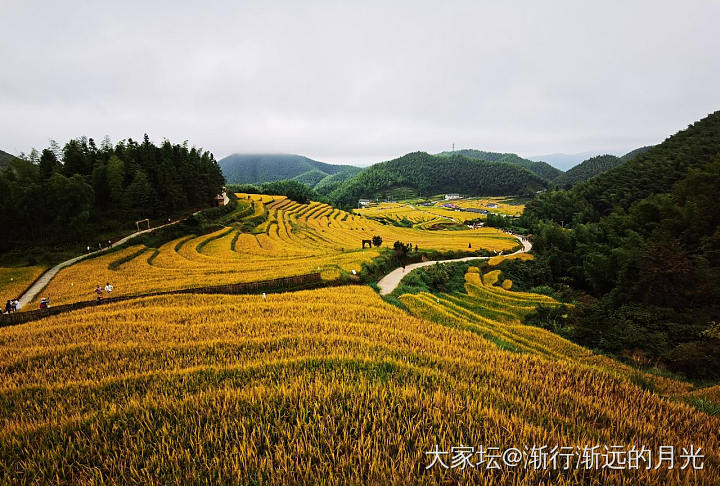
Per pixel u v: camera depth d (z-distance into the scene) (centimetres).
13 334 1967
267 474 716
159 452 801
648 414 1133
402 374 1302
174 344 1739
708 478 724
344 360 1433
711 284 2850
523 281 6150
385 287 4166
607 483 698
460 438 821
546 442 827
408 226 14300
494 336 2475
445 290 4741
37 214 5266
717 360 2003
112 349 1684
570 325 3130
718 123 10556
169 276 3944
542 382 1334
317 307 2614
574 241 7450
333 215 13800
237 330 2009
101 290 3262
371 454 757
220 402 1027
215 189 9962
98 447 848
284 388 1080
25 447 866
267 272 4006
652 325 2723
